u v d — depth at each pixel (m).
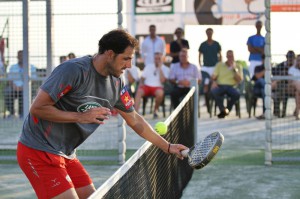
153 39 19.64
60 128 4.89
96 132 11.73
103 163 10.71
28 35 10.96
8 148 11.45
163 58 19.75
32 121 4.89
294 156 11.06
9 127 12.02
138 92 17.72
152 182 5.72
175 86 17.28
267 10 10.00
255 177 9.35
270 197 8.05
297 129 13.55
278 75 11.17
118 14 10.43
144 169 5.33
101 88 4.89
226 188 8.61
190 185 8.84
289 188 8.56
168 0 22.72
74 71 4.67
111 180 4.17
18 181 9.32
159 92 17.47
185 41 19.03
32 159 4.84
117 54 4.67
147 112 19.62
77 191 5.21
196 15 22.59
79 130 4.97
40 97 4.64
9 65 11.36
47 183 4.81
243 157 11.20
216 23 22.39
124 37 4.65
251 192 8.35
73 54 10.84
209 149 4.93
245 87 18.64
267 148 10.37
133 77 18.23
